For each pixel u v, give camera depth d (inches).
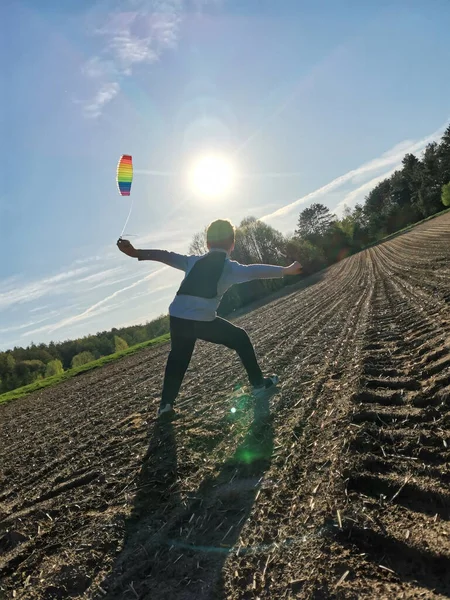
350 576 74.4
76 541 107.0
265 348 307.9
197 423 172.2
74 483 144.6
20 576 99.3
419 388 145.8
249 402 183.5
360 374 173.5
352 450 114.0
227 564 85.4
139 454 155.5
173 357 183.5
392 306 331.3
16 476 173.3
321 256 1993.1
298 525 91.4
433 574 70.9
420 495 90.9
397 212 3535.9
